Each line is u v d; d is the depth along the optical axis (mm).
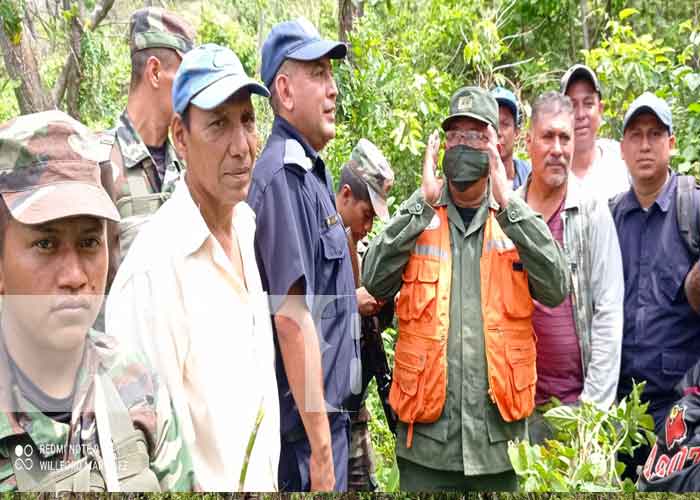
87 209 1698
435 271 2977
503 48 8531
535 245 2900
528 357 2953
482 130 3004
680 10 9594
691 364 3332
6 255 1715
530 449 2633
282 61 2977
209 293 2049
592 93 4145
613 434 2893
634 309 3424
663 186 3453
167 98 3098
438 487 2941
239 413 2018
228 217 2203
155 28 3084
